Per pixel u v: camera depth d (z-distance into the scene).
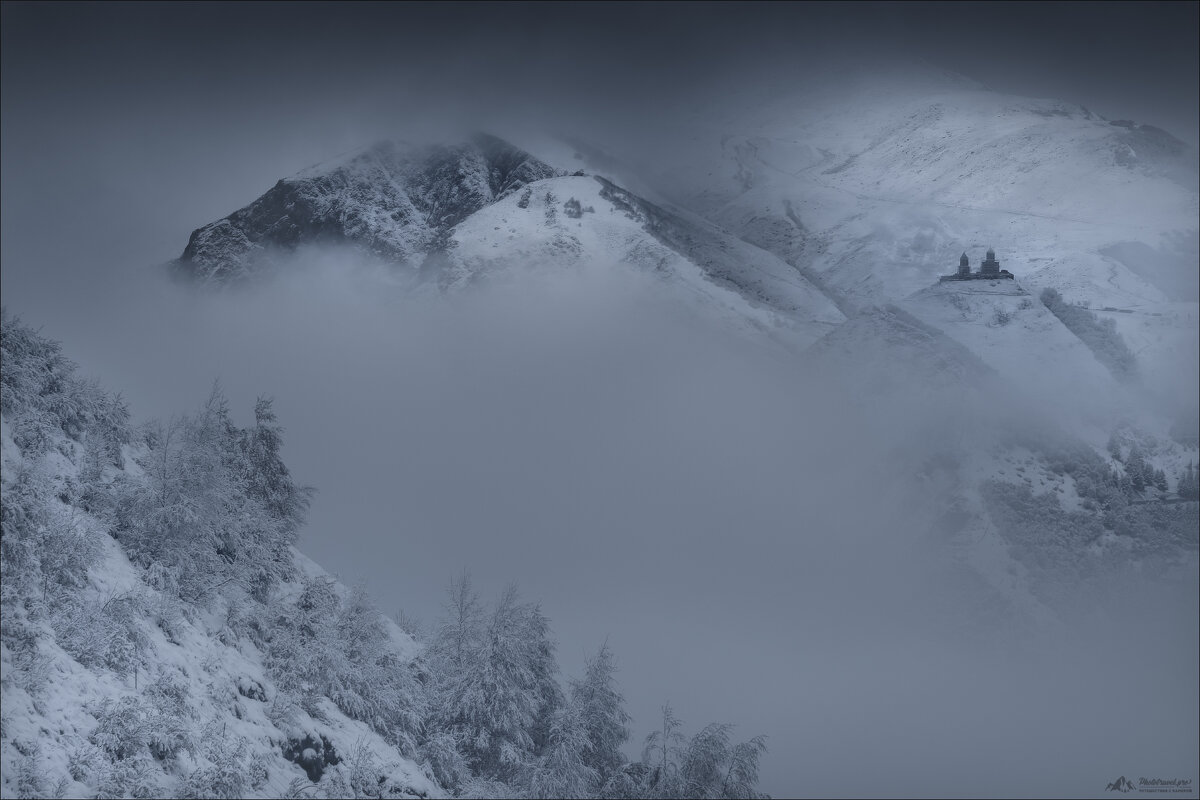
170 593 30.30
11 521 26.39
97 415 32.97
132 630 27.30
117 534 31.17
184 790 24.88
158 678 27.19
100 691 25.25
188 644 29.67
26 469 27.94
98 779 23.36
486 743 36.56
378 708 34.38
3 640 24.28
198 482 34.00
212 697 28.55
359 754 31.34
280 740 29.73
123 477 32.25
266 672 32.31
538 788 36.34
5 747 22.17
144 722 24.75
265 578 36.00
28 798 21.75
